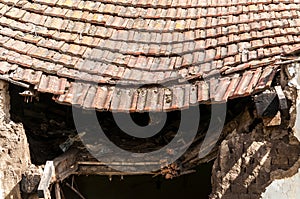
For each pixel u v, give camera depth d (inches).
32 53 387.5
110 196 527.2
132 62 386.9
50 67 381.1
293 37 387.9
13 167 378.0
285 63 343.9
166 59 389.1
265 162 357.1
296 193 355.6
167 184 537.0
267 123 348.5
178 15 413.1
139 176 533.0
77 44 397.1
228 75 368.2
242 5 417.4
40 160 401.7
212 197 367.9
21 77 374.6
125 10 418.3
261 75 356.2
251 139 358.9
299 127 344.2
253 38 389.4
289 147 352.8
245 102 386.3
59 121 444.5
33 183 371.6
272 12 410.6
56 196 385.7
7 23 405.7
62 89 371.9
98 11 415.5
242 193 362.0
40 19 410.9
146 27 406.6
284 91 345.1
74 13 414.6
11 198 377.7
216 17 410.6
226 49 386.6
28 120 441.7
